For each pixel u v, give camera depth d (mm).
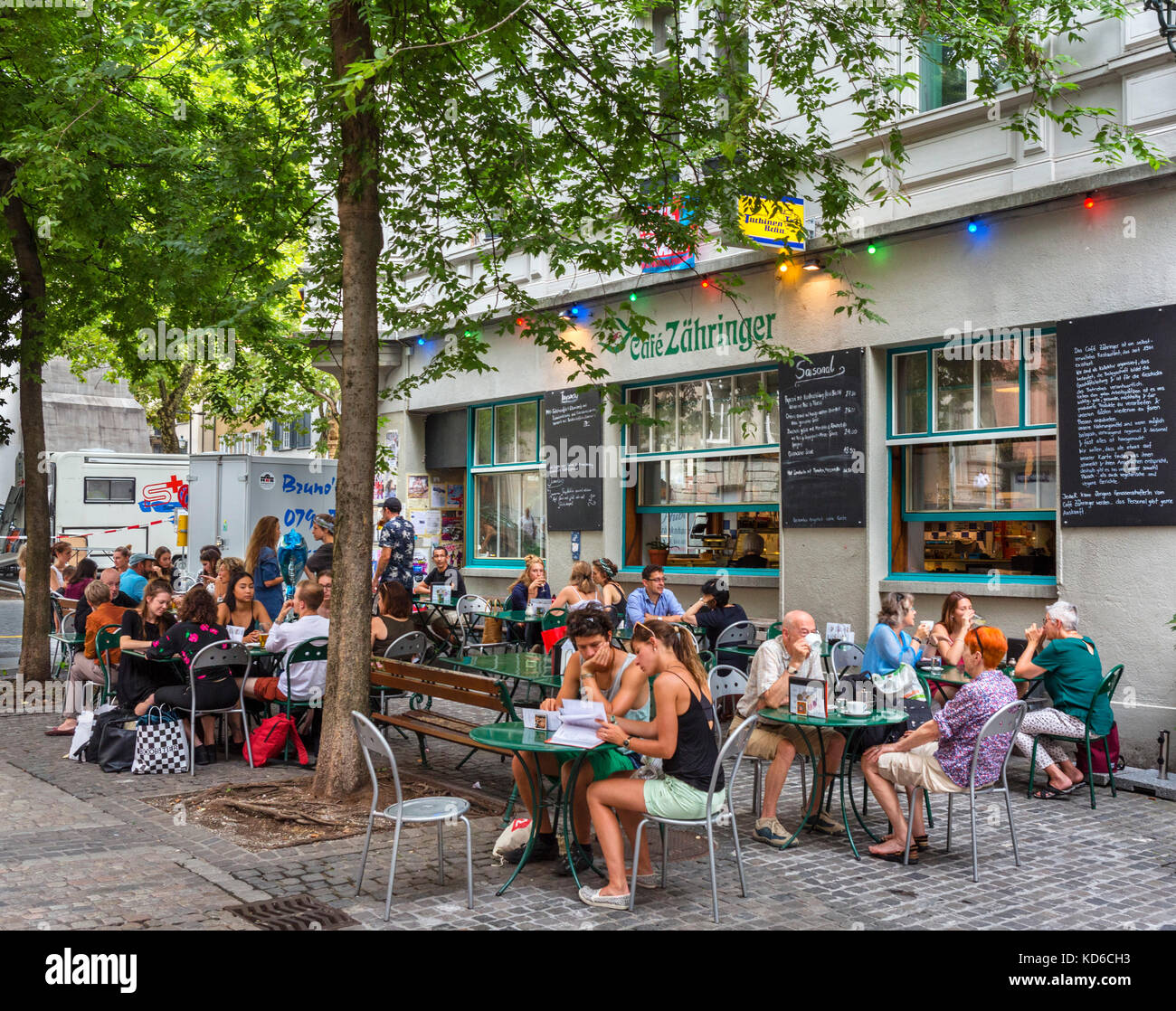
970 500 10180
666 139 9367
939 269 10055
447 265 10367
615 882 5375
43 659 12945
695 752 5461
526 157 9414
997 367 9906
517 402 15547
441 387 16484
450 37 8359
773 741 6727
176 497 25359
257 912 5223
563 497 14344
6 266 12828
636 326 9469
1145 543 8586
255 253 10633
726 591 10641
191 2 7949
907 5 8031
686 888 5699
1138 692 8602
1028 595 9445
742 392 12180
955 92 9984
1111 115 8188
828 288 10992
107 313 13383
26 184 10125
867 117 8781
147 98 11875
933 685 8961
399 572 12359
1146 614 8555
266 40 9414
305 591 9242
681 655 5609
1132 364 8625
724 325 12117
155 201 11664
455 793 7555
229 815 7070
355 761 7457
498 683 7082
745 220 9914
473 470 16266
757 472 12023
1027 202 9141
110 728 8641
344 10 7617
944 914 5320
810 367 11125
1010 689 6188
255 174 9664
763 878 5898
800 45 8867
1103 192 8750
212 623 8961
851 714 6539
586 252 9820
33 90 10727
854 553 10695
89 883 5664
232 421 13055
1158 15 8133
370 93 7402
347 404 7625
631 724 5574
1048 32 8750
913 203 10266
